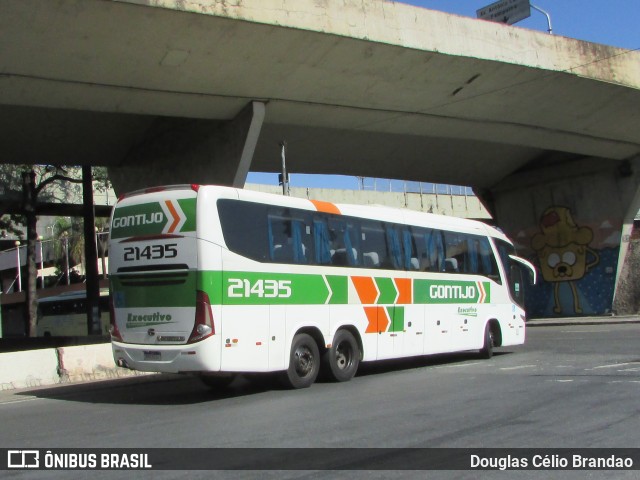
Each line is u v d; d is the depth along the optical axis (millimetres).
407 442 6953
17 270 58219
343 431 7594
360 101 20531
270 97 19000
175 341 10180
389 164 30062
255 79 17969
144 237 10664
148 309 10508
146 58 15961
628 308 34750
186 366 10023
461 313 15461
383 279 13422
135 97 17547
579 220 34750
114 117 21125
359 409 9062
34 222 24984
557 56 22094
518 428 7523
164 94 17656
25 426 8828
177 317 10195
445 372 13445
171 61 16281
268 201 11234
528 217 36719
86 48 15148
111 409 10234
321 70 18344
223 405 10094
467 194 48188
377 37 17812
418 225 14648
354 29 17375
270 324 10898
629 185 32438
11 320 48375
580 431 7312
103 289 44969
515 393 10070
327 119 21281
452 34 19422
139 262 10672
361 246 13062
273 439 7273
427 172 32531
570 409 8602
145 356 10438
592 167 33594
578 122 26531
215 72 17188
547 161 35281
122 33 14922
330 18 16969
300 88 18969
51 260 56438
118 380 14078
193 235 10180
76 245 51281
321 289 11984
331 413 8820
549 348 18375
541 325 30422
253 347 10570
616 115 26734
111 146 23344
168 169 22688
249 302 10594
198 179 21312
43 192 31656
